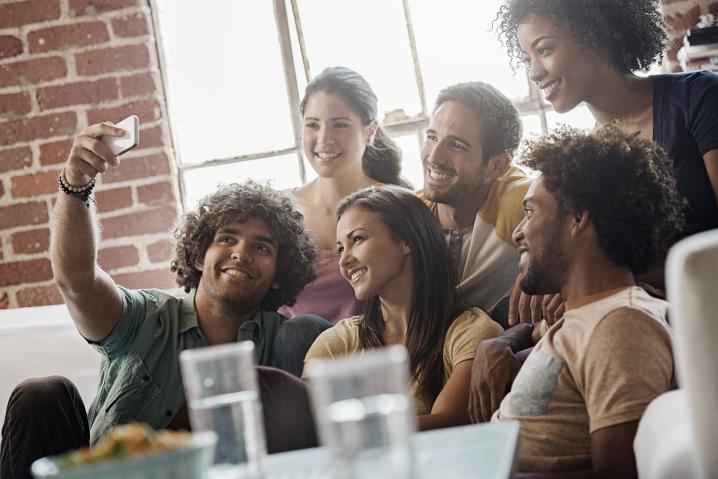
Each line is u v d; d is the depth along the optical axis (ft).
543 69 6.98
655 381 4.34
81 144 6.58
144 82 9.44
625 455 4.25
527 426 4.82
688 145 6.61
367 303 6.86
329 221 8.05
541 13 6.89
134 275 9.31
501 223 6.90
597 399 4.42
